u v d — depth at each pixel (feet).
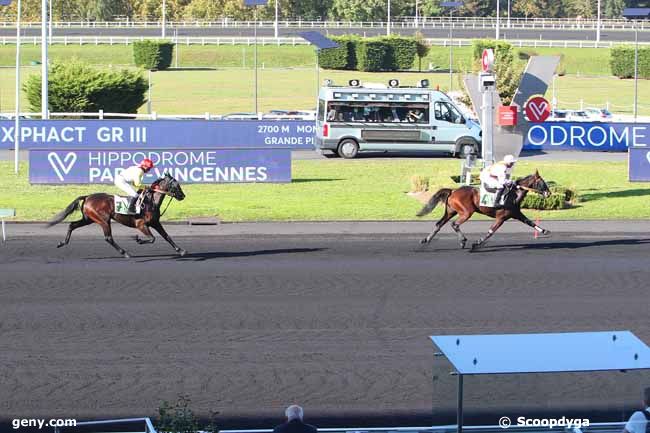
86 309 63.21
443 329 58.80
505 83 189.16
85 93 188.24
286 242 88.74
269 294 67.72
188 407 45.21
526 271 76.02
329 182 125.08
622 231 94.73
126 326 59.16
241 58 342.64
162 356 53.16
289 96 272.51
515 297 67.15
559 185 110.93
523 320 60.90
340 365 51.72
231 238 90.74
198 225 97.71
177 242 88.48
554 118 203.31
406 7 455.63
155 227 79.82
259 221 99.35
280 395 47.06
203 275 73.87
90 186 119.34
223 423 43.16
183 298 66.39
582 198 113.09
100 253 83.30
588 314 62.49
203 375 49.96
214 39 350.64
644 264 78.95
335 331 58.29
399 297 67.00
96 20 436.76
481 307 64.23
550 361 27.61
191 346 55.06
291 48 348.18
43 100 148.46
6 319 60.54
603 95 281.33
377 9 434.71
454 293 68.28
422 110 153.58
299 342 55.93
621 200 112.27
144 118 176.96
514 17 500.33
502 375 27.09
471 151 149.69
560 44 341.82
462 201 83.41
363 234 92.79
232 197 112.27
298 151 162.09
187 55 342.64
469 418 27.27
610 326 59.57
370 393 47.37
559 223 99.14
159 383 48.67
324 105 153.48
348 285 70.59
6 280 71.72
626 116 216.54
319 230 94.43
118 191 115.85
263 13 439.63
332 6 447.01
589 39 366.84
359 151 153.79
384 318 61.41
